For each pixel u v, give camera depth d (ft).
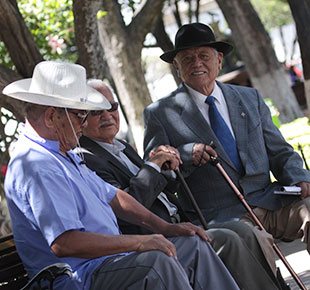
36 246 10.78
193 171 15.55
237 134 15.84
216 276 11.50
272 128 16.35
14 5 25.34
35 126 11.15
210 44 15.99
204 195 15.58
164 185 14.01
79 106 11.16
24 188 10.51
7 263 12.16
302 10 29.78
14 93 11.15
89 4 26.53
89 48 27.50
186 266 11.47
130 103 35.94
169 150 14.25
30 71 25.50
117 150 14.89
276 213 15.37
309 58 30.37
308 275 17.95
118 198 12.55
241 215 15.20
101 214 11.35
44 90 11.19
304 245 22.57
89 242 10.31
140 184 13.71
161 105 16.24
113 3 35.47
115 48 35.65
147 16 35.53
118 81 36.04
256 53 46.37
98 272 10.68
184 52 16.08
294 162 15.74
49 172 10.57
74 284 10.71
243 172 15.74
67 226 10.23
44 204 10.30
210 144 15.07
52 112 11.13
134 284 10.23
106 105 12.13
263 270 12.50
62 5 33.22
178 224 12.09
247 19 46.09
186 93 16.17
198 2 49.37
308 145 23.57
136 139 36.40
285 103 46.42
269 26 101.81
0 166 29.68
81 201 11.06
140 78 35.91
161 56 16.61
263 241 13.24
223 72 67.87
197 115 15.87
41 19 33.19
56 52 32.14
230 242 12.44
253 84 47.24
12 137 29.91
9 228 28.58
